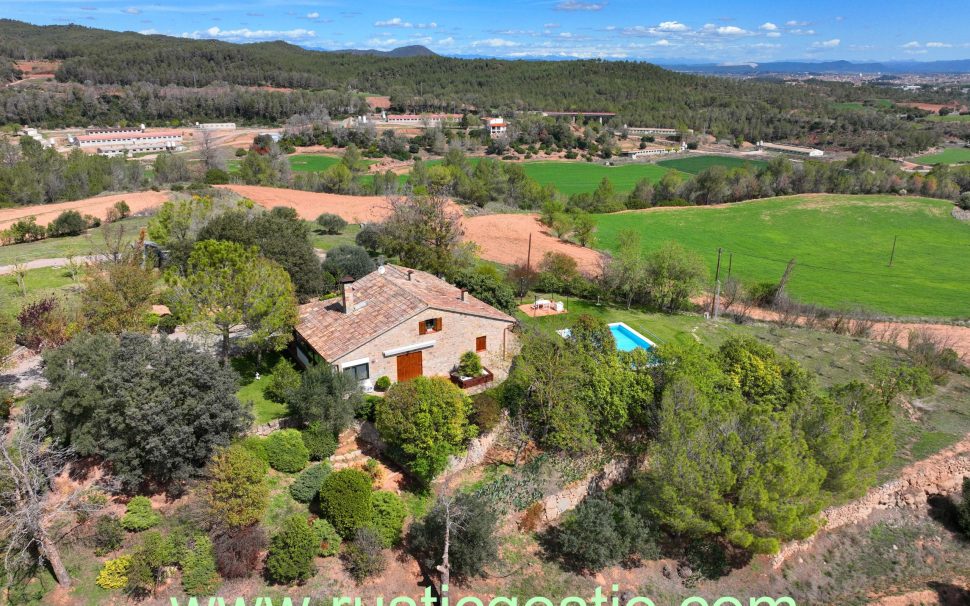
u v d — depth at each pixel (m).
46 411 26.41
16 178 90.12
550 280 62.41
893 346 55.97
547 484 32.75
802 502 28.33
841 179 135.25
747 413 31.97
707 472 28.42
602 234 100.12
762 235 104.50
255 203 91.12
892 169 144.75
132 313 36.44
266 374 36.78
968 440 40.09
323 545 26.38
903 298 76.00
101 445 26.06
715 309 62.03
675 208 119.88
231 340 37.59
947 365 51.22
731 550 31.62
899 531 34.50
